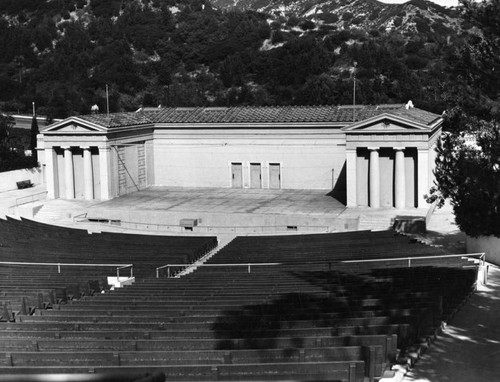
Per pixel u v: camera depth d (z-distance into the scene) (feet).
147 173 221.05
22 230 156.66
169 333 66.03
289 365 54.08
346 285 87.51
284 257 123.03
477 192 92.53
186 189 216.95
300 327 66.39
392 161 178.50
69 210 190.29
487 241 120.06
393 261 110.01
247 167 212.64
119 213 185.68
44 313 78.79
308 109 213.05
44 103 420.36
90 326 71.05
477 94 94.07
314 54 400.88
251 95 384.47
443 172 106.52
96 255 129.49
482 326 77.61
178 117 220.23
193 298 84.69
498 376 61.82
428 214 167.63
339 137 201.98
